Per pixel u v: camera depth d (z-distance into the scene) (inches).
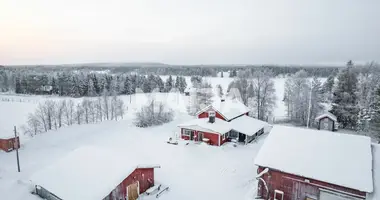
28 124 1403.8
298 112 1705.2
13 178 717.3
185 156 924.0
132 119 1633.9
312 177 547.2
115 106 1798.7
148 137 1180.5
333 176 537.6
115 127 1370.6
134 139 1140.5
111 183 539.8
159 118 1541.6
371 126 1258.6
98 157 634.2
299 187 573.0
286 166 587.8
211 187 692.7
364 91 1584.6
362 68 2070.6
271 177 605.0
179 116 1752.0
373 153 636.1
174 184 706.8
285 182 588.7
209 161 878.4
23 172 770.2
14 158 921.5
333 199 536.1
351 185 509.0
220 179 742.5
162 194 650.8
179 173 780.0
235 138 1129.4
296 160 598.5
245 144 1083.3
